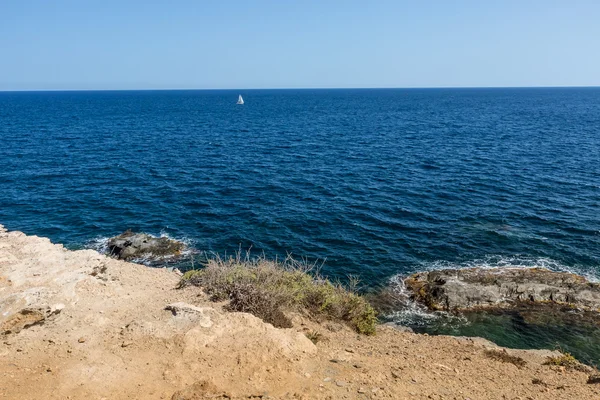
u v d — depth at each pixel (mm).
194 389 7445
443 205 30438
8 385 7309
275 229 26312
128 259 22250
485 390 8852
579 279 19562
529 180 36375
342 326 12562
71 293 10547
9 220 26938
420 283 19688
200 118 94375
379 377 8711
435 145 54562
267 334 9516
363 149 52094
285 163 44031
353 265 21844
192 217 28234
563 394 9047
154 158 46000
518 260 21984
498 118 90688
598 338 15914
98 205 30078
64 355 8367
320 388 7848
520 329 16531
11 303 9180
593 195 32031
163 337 9156
